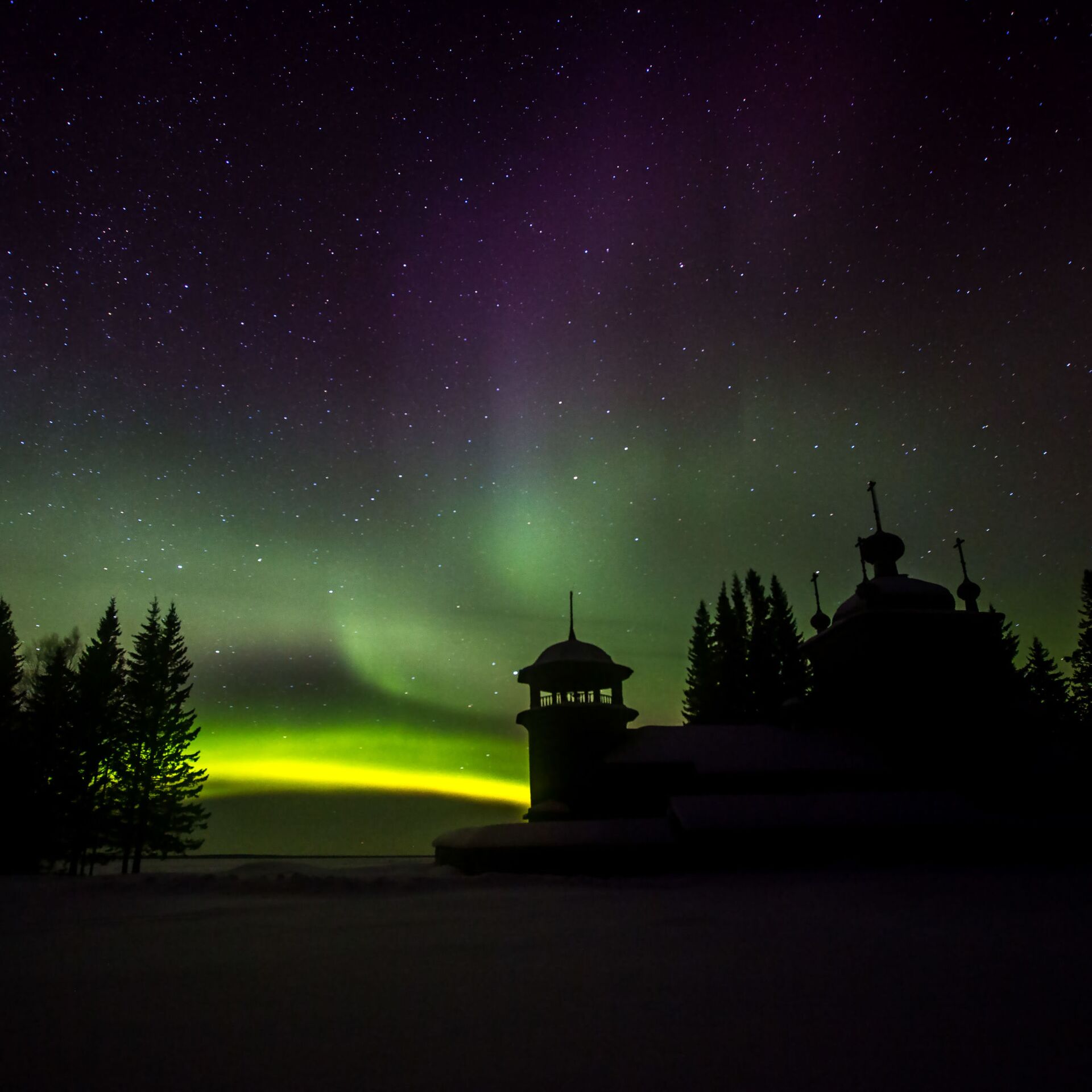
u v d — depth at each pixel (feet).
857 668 125.49
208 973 31.42
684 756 114.83
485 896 70.28
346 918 51.85
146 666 169.37
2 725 151.02
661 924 47.44
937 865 91.30
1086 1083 17.31
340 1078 17.89
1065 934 41.22
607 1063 18.93
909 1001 25.39
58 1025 22.91
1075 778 109.19
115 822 159.53
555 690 128.36
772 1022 22.77
